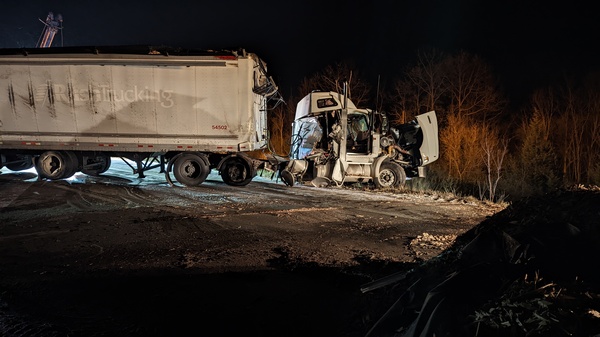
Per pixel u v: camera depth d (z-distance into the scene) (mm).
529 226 3990
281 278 5082
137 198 10930
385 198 11633
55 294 4551
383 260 5797
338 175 13516
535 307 2656
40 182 13422
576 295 2723
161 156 14008
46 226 7676
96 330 3746
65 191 11805
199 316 4047
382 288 4445
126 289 4699
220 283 4902
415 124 15039
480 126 24625
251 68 12930
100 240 6758
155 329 3779
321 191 12898
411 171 15195
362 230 7684
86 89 12930
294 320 3977
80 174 15781
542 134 21172
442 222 8492
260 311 4164
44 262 5625
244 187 13531
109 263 5602
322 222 8336
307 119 14383
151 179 14984
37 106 13031
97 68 12836
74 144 13188
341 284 4887
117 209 9391
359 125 14094
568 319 2473
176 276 5121
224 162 13609
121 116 13023
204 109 12969
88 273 5207
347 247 6484
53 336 3619
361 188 13867
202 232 7367
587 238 3432
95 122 13055
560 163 23219
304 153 14398
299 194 12133
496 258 3664
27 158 14898
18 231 7285
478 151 21391
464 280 3250
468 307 2904
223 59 12711
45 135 13164
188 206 9883
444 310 2922
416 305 3443
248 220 8406
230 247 6418
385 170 14062
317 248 6410
